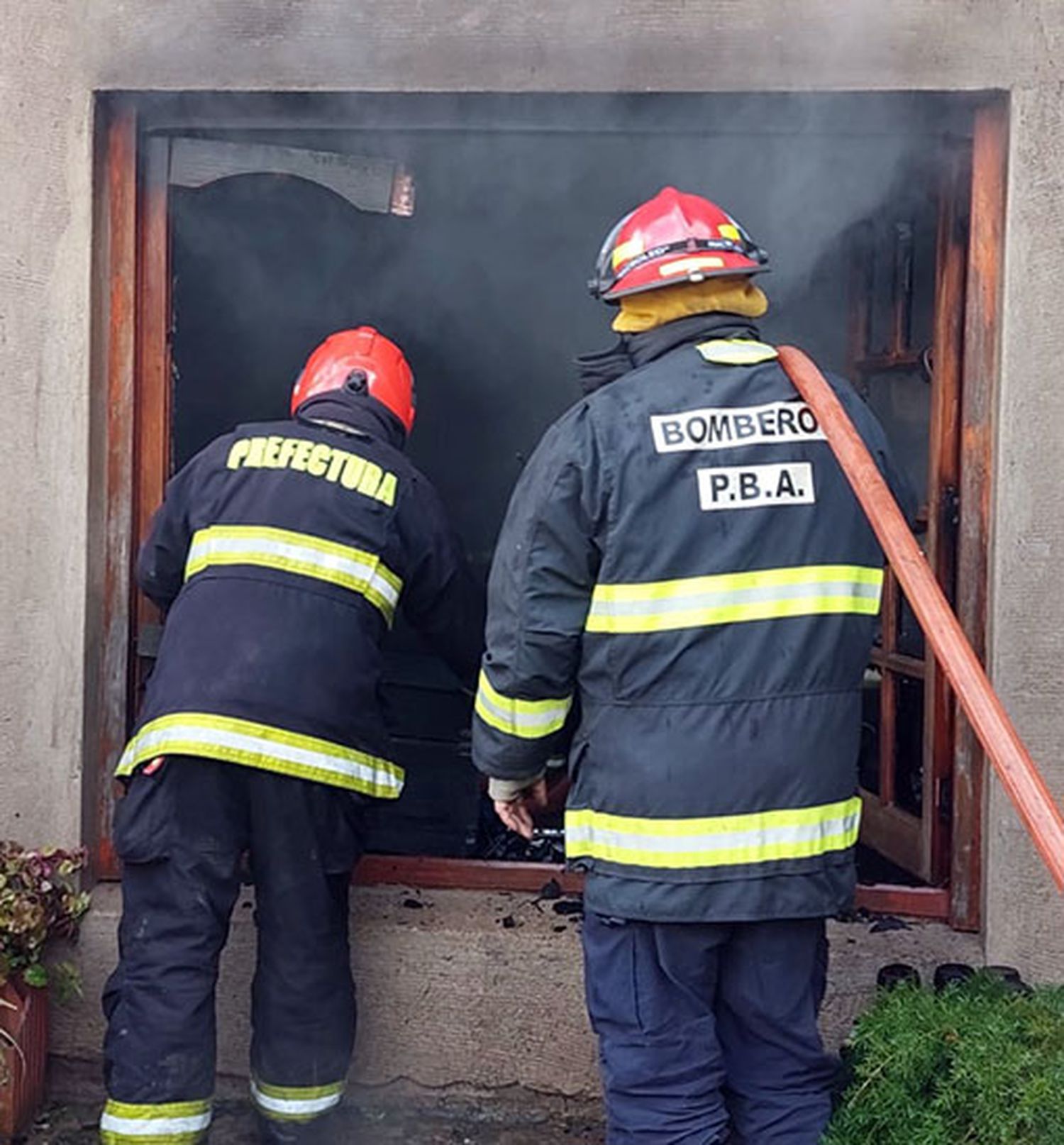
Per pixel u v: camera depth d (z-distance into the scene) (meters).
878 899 3.22
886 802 3.62
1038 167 2.96
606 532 2.33
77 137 3.12
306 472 2.88
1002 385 3.00
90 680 3.23
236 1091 3.22
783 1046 2.49
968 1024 2.59
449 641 3.05
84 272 3.14
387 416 3.03
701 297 2.45
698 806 2.33
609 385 2.41
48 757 3.20
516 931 3.17
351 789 2.82
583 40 3.02
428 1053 3.18
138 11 3.09
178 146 3.27
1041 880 3.01
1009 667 3.01
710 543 2.33
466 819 3.75
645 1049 2.41
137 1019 2.78
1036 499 2.98
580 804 2.44
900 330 3.72
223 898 2.82
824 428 2.30
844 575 2.38
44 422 3.16
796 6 2.98
